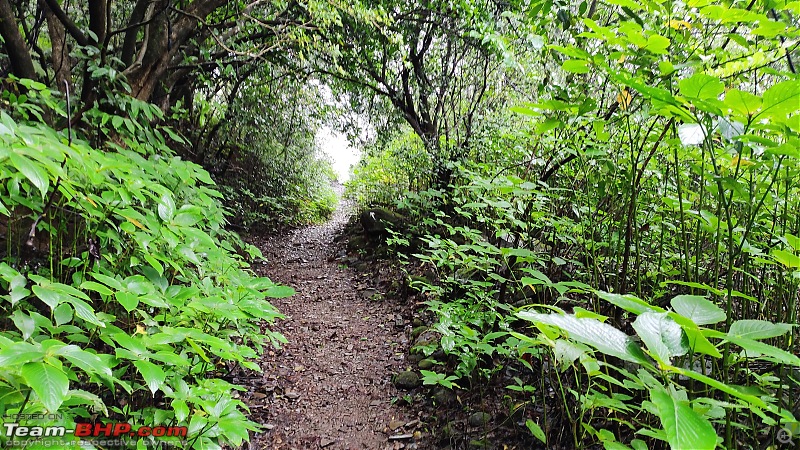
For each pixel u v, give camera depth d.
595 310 1.88
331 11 3.77
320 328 4.44
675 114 1.02
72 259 1.50
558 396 1.92
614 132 2.18
